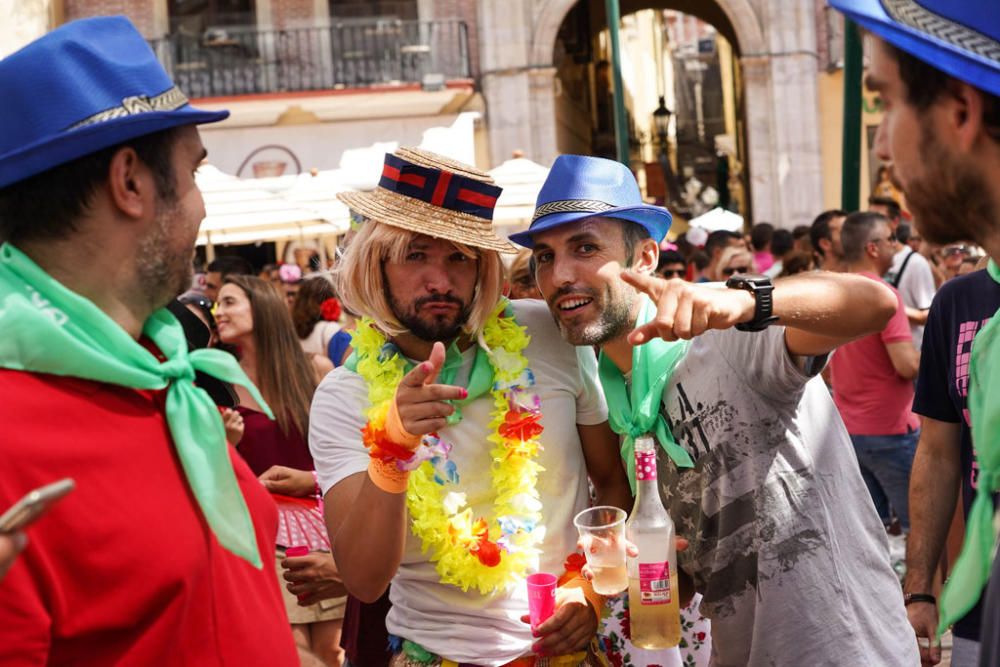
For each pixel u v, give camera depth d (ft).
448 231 7.98
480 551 8.02
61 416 4.95
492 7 63.72
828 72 65.41
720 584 8.41
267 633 5.67
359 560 7.64
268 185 33.65
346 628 10.21
